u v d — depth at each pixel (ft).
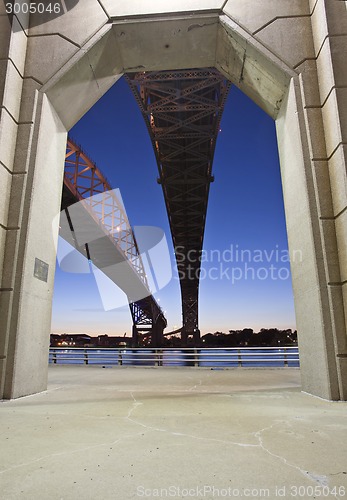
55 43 23.89
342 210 18.65
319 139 20.95
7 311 19.06
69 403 16.76
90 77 26.20
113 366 41.29
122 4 24.80
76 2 24.71
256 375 31.45
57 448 9.77
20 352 19.02
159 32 25.45
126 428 11.79
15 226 20.31
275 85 24.54
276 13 23.56
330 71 20.06
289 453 9.35
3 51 21.66
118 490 7.22
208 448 9.74
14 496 6.94
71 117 27.45
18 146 21.65
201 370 36.96
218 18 24.31
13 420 13.00
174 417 13.41
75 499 6.84
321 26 21.31
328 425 12.17
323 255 19.22
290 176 23.32
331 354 17.93
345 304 18.30
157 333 278.26
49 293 23.02
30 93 22.74
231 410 14.78
